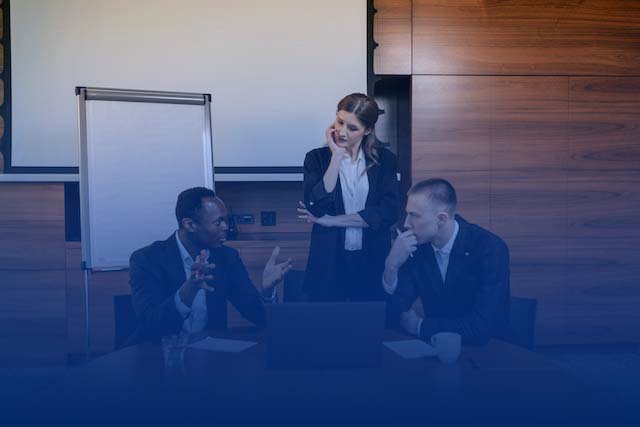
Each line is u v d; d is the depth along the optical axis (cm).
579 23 388
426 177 383
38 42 371
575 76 389
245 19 381
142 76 376
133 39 375
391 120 418
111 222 305
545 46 387
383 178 266
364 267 262
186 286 182
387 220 260
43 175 369
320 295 260
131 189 310
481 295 186
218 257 220
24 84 371
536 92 387
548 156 388
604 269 392
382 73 382
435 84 383
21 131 372
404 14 381
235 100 382
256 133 383
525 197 388
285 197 415
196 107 325
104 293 364
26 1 370
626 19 391
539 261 388
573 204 390
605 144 392
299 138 386
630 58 392
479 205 385
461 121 384
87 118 303
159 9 376
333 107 385
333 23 382
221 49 380
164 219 316
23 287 364
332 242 260
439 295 202
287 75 383
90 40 373
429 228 196
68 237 379
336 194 266
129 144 310
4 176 364
